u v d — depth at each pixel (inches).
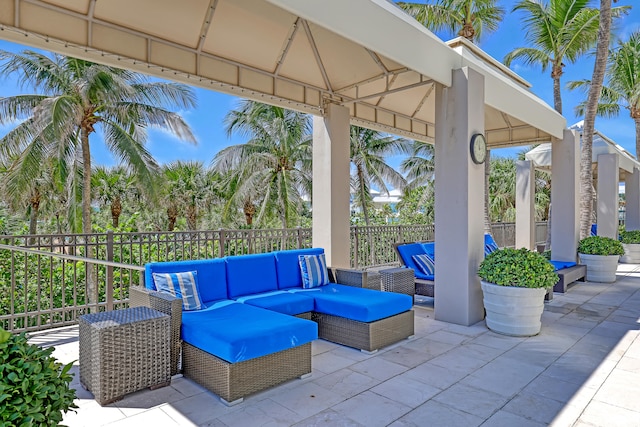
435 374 123.8
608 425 94.1
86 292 181.5
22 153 418.6
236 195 608.1
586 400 106.7
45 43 137.1
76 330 169.6
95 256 186.1
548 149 390.6
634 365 131.3
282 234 254.8
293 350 118.0
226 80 185.0
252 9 166.1
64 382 61.7
